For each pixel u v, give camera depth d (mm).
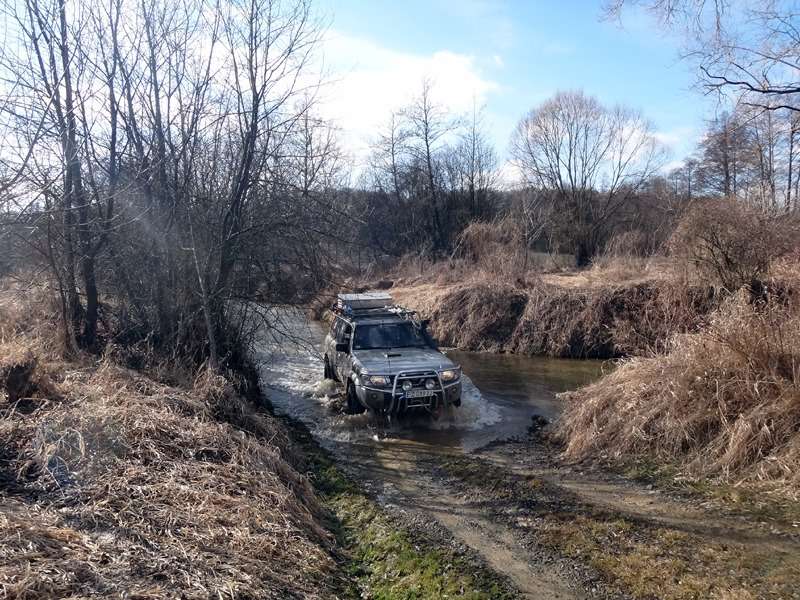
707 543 5082
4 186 5379
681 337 8742
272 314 11078
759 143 15562
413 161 39312
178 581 3766
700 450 7043
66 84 7570
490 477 7008
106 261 9797
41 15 7906
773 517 5496
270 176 10406
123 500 4719
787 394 6738
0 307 9469
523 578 4699
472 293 19750
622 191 36906
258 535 4742
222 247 9930
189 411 7176
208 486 5320
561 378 13773
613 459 7504
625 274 19953
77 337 9547
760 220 14344
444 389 9188
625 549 5082
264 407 10297
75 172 8812
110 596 3383
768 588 4301
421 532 5602
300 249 10719
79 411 5969
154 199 9641
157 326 9922
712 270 14961
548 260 34438
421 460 7898
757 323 7598
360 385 9305
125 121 9555
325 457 8023
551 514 5902
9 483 4762
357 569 5031
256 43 9766
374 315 11578
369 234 35125
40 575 3369
